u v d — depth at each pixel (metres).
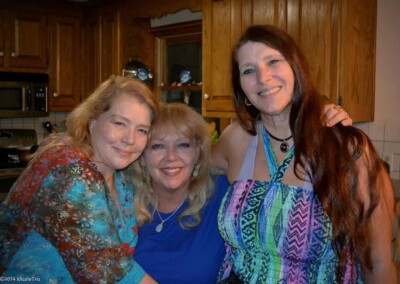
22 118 4.41
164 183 1.55
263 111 1.37
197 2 3.24
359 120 2.71
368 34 2.71
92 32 4.16
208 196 1.60
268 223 1.35
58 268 1.17
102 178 1.24
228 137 1.60
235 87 1.51
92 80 4.21
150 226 1.60
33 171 1.19
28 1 3.92
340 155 1.29
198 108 3.69
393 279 1.36
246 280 1.41
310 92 1.34
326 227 1.29
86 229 1.13
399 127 2.72
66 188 1.14
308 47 2.66
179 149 1.55
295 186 1.35
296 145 1.35
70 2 4.13
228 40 3.05
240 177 1.49
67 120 1.37
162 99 3.94
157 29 3.81
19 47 3.91
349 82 2.59
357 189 1.29
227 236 1.44
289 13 2.73
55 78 4.14
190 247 1.54
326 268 1.34
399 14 2.67
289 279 1.34
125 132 1.31
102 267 1.13
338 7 2.53
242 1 2.96
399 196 2.72
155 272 1.52
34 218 1.15
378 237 1.32
